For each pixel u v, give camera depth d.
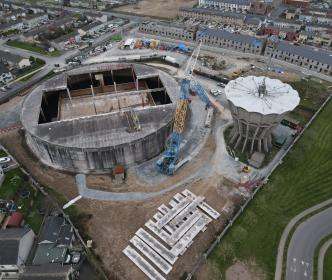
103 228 76.31
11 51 165.12
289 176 90.19
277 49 153.38
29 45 171.25
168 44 171.88
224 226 76.44
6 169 91.50
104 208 81.31
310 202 82.75
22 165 94.31
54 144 87.81
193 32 172.50
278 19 194.62
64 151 88.50
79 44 173.00
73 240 73.12
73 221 77.56
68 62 152.88
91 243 72.31
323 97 124.88
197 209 80.62
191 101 122.12
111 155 90.00
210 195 84.56
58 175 91.75
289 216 79.12
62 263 67.94
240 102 87.88
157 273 67.06
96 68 130.88
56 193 85.56
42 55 160.88
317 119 113.25
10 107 120.75
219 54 161.00
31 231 71.75
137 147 91.62
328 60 141.25
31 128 94.19
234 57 157.88
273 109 85.31
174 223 76.19
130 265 68.75
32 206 81.81
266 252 71.19
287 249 71.75
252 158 95.25
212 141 102.81
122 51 165.88
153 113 99.38
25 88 131.50
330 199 83.50
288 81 135.38
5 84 135.00
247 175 90.44
